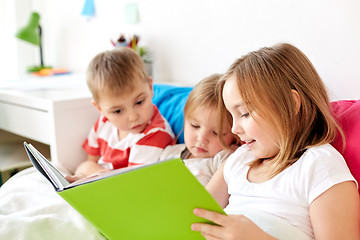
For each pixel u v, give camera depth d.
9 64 2.48
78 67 2.39
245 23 1.50
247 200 0.97
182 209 0.79
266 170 0.98
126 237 0.87
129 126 1.41
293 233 0.86
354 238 0.80
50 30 2.55
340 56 1.25
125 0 1.99
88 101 1.60
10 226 1.00
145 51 1.87
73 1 2.32
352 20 1.21
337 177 0.84
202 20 1.66
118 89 1.35
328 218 0.82
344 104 1.05
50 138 1.55
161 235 0.85
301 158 0.91
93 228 1.00
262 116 0.91
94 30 2.21
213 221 0.78
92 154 1.57
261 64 0.94
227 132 1.20
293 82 0.93
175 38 1.79
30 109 1.63
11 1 2.45
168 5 1.79
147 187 0.75
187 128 1.27
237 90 0.94
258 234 0.78
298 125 0.93
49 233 1.00
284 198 0.91
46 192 1.23
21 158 1.78
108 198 0.78
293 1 1.34
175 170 0.71
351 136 0.94
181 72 1.79
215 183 1.12
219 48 1.61
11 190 1.26
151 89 1.47
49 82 1.96
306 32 1.33
